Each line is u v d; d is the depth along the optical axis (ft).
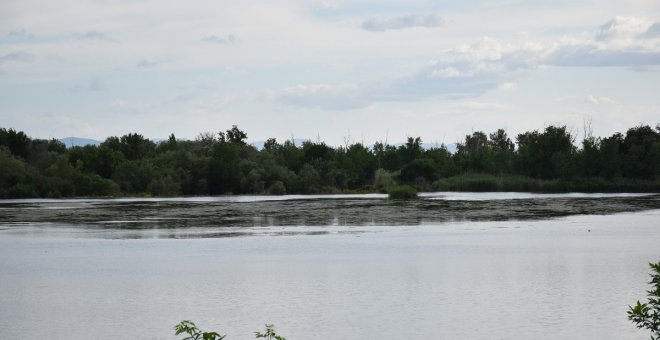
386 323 85.71
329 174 493.77
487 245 154.81
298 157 524.93
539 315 88.84
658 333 55.16
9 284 112.47
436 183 487.61
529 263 129.08
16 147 458.09
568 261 131.13
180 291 105.81
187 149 523.29
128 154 532.32
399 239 166.91
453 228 193.06
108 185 427.33
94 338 81.30
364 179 537.24
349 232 183.01
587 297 98.78
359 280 113.19
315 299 99.30
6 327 86.17
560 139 489.26
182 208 289.94
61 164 423.23
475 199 348.18
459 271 120.88
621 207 276.41
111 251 148.87
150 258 138.41
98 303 98.48
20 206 310.65
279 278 115.44
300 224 207.31
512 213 246.27
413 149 574.15
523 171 502.38
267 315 90.53
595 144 481.46
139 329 84.84
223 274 119.65
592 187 455.63
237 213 255.70
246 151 508.12
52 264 131.85
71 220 226.38
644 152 466.70
